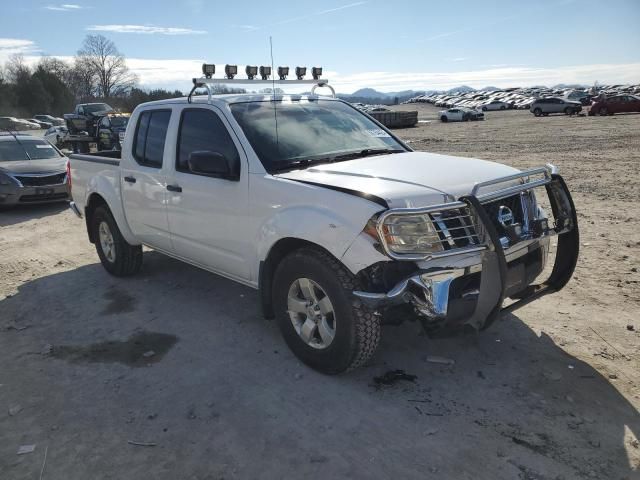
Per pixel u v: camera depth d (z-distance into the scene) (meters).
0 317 5.11
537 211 3.90
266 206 3.87
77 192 6.48
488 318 3.33
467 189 3.46
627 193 9.59
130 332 4.64
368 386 3.62
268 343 4.32
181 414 3.38
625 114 36.81
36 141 12.19
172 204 4.84
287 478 2.79
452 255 3.22
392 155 4.38
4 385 3.83
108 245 6.12
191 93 4.65
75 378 3.89
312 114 4.75
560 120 35.12
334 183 3.54
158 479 2.82
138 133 5.30
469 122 42.00
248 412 3.38
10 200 10.49
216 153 4.01
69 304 5.36
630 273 5.41
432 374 3.74
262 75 5.21
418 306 3.20
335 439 3.08
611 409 3.25
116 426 3.29
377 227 3.12
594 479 2.70
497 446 2.96
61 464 2.97
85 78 95.12
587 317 4.48
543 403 3.34
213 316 4.90
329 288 3.47
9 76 94.00
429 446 2.99
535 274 3.82
